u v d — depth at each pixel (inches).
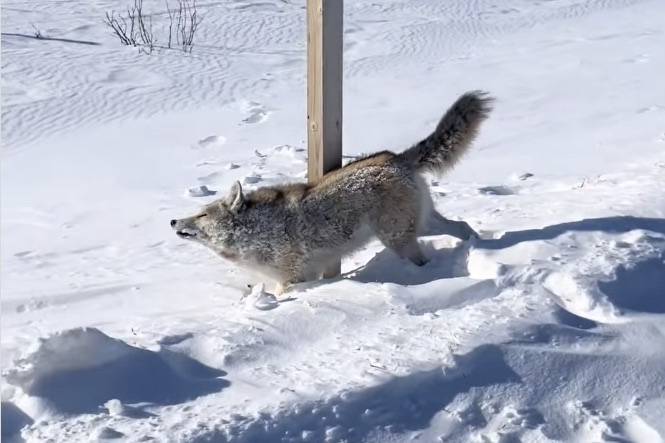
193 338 173.8
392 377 157.6
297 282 200.7
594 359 161.5
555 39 572.7
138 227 267.6
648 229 194.2
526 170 283.4
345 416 153.6
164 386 161.9
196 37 596.1
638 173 243.6
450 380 158.4
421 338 166.1
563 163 285.9
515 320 167.6
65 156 352.8
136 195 297.9
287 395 155.8
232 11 679.7
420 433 153.0
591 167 276.8
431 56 538.3
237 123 397.7
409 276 192.9
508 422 153.9
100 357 163.8
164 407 157.6
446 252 196.9
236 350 169.3
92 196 299.9
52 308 207.3
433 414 155.0
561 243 190.1
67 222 277.3
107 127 398.6
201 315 189.9
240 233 199.8
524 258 185.9
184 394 160.4
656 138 297.9
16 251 255.0
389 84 460.4
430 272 192.5
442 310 175.0
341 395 155.0
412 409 155.3
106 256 245.0
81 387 160.4
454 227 201.5
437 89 442.0
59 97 446.0
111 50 548.7
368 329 171.5
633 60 481.4
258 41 593.3
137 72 501.0
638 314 170.4
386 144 340.2
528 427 153.6
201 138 373.4
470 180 278.5
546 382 158.9
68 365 162.1
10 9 646.5
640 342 165.0
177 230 203.0
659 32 574.2
